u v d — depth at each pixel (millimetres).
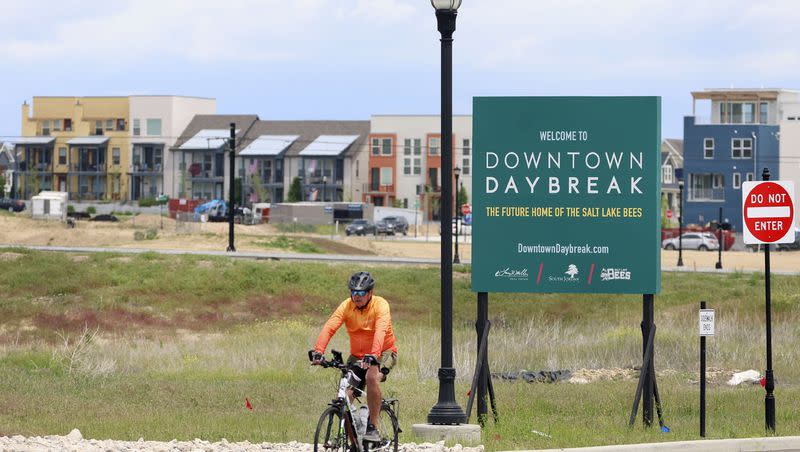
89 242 130625
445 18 25312
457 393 34281
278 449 22062
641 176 27125
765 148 190750
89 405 30000
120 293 76375
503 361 43969
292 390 35531
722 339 49312
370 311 19469
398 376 39906
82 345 43594
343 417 19250
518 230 27500
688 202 194125
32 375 37812
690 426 27578
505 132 27500
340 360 19562
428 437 24625
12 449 20453
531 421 27828
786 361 43094
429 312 73500
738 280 81812
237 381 38812
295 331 59625
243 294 77625
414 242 153500
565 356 45438
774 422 26500
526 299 76750
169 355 47250
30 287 77938
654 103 27031
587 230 27297
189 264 84625
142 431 25141
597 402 32469
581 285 27312
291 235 141625
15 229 138125
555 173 27375
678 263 108000
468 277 85500
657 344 47781
